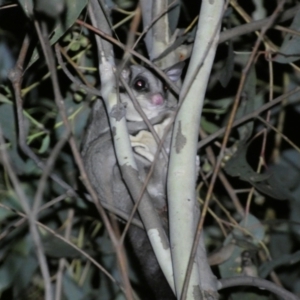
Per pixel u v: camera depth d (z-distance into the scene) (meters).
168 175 6.00
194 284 5.68
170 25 8.16
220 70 9.33
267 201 11.20
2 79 9.88
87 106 9.52
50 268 10.77
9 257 9.84
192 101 6.04
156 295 7.25
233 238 8.80
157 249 5.95
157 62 7.78
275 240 10.50
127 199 7.66
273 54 9.27
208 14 6.13
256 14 9.41
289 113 11.10
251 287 9.28
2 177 10.13
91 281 10.42
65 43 9.30
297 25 8.29
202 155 9.97
